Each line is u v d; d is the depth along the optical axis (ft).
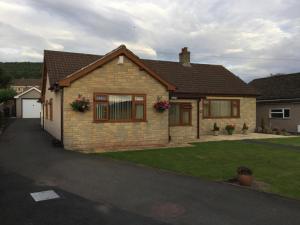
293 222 20.86
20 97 135.13
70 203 23.79
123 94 55.31
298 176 34.94
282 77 106.22
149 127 57.82
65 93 50.72
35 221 20.20
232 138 70.79
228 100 81.00
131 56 55.36
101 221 20.39
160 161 42.24
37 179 30.81
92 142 52.80
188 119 70.18
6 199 24.59
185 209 22.98
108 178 31.60
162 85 58.90
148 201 24.63
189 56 88.84
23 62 305.53
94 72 52.70
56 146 51.70
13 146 51.47
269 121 97.71
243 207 23.66
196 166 39.45
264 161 43.39
